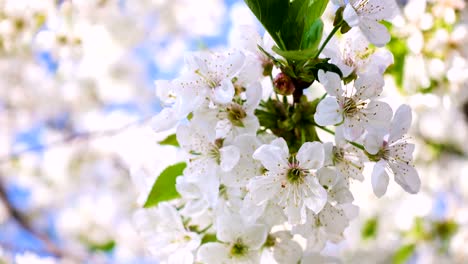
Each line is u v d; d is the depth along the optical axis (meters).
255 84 0.41
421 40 0.54
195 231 0.44
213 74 0.41
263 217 0.42
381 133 0.41
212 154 0.42
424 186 0.89
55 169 1.20
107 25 0.84
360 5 0.42
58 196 1.24
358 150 0.41
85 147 1.20
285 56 0.41
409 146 0.42
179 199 0.44
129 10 0.95
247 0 0.42
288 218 0.41
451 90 0.55
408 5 0.55
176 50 1.11
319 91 0.58
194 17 1.07
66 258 0.85
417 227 0.76
